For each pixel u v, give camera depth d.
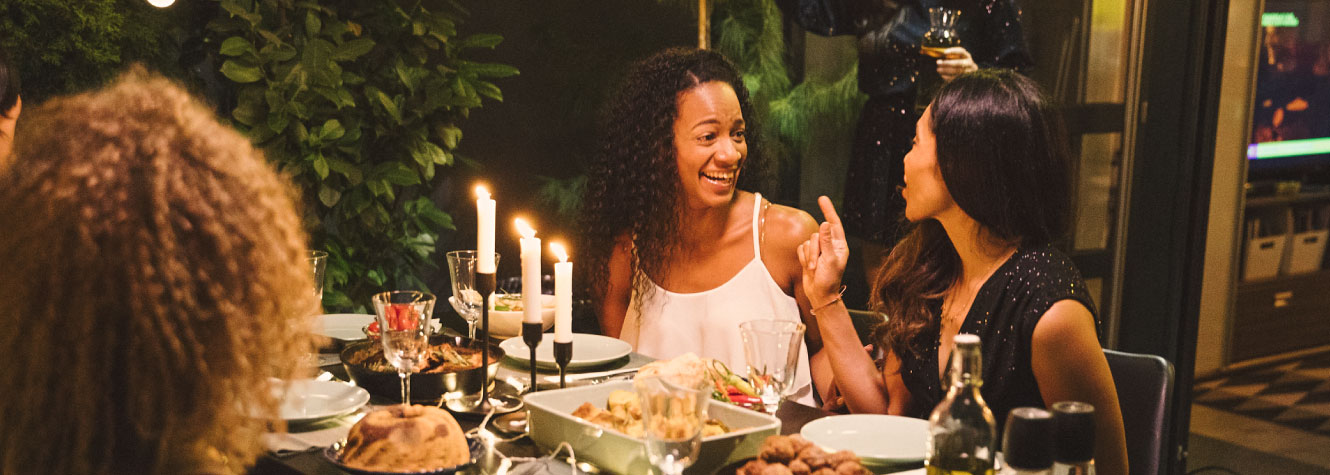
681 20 3.82
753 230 2.11
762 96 3.67
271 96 2.95
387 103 3.13
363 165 3.24
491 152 3.86
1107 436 1.46
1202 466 3.43
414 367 1.50
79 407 0.59
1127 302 3.20
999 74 1.51
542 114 3.88
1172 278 3.09
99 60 2.80
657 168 2.10
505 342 1.93
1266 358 4.66
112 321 0.58
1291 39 4.48
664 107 2.08
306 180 3.10
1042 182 1.48
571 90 3.87
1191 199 3.05
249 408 0.66
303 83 2.99
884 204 3.16
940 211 1.56
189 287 0.60
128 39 2.95
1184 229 3.06
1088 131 3.19
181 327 0.60
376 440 1.24
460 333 2.09
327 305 3.14
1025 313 1.47
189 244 0.60
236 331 0.62
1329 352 4.81
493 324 2.04
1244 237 4.49
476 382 1.64
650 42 3.83
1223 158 4.18
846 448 1.38
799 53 3.74
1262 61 4.40
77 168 0.59
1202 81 2.99
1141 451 1.60
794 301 2.11
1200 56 2.96
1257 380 4.40
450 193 3.86
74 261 0.57
